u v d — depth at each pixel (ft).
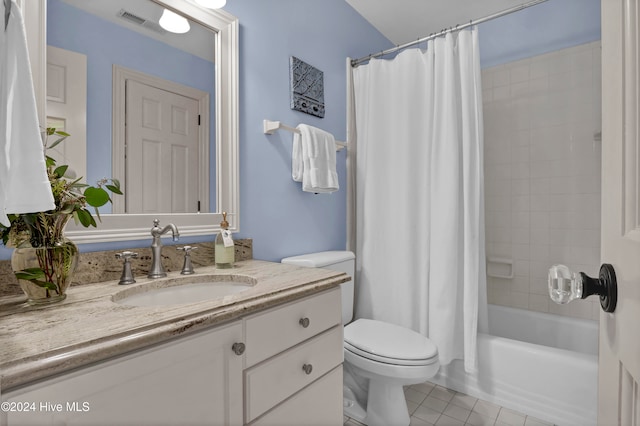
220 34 4.57
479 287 6.06
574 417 4.89
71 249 2.73
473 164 5.61
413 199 6.19
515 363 5.43
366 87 6.86
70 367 1.79
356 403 5.57
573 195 6.60
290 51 5.74
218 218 4.54
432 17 7.54
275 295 3.01
